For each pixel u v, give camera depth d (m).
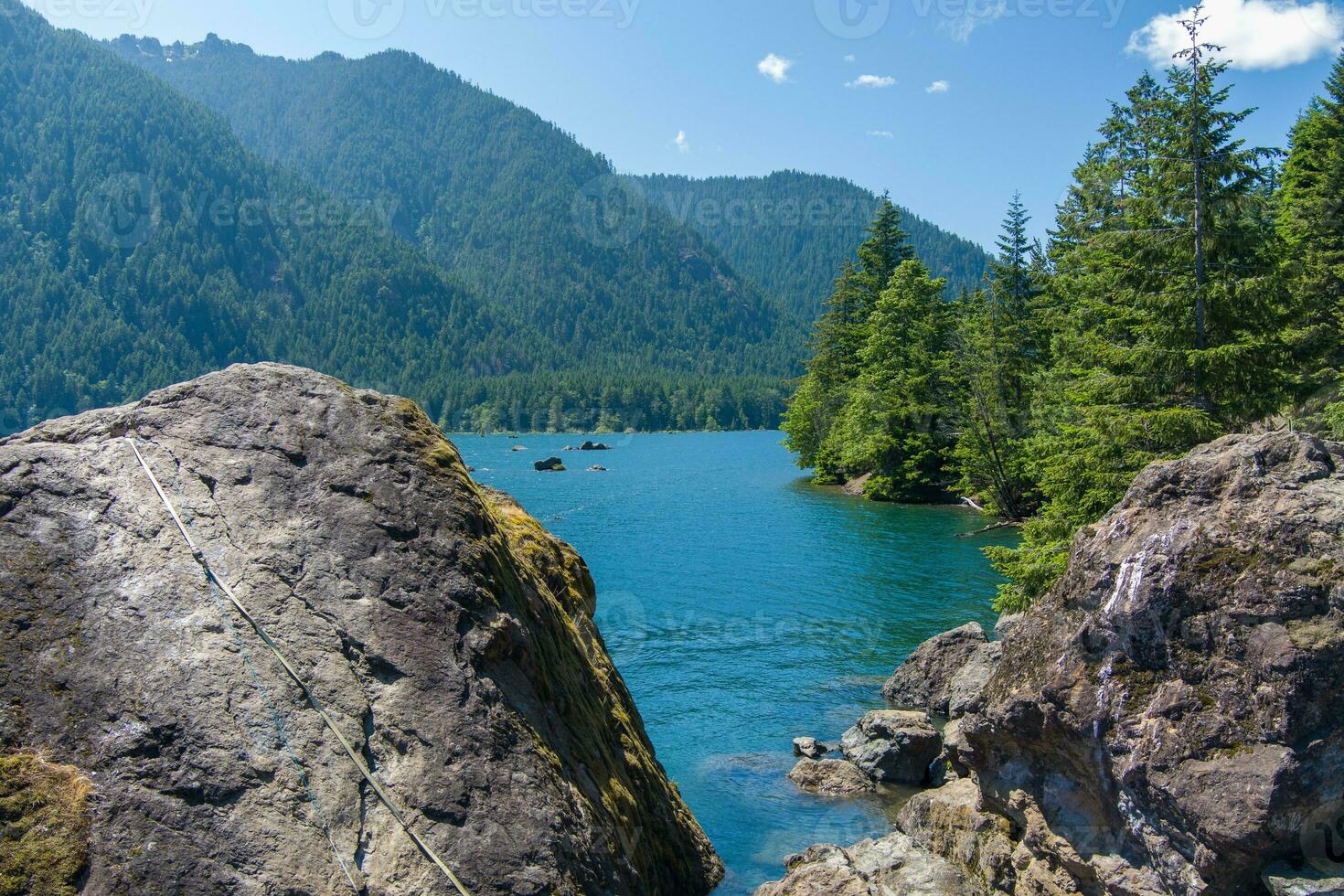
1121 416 20.03
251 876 5.81
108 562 6.94
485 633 7.55
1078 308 35.94
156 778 6.01
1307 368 24.83
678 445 116.62
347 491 7.94
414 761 6.66
